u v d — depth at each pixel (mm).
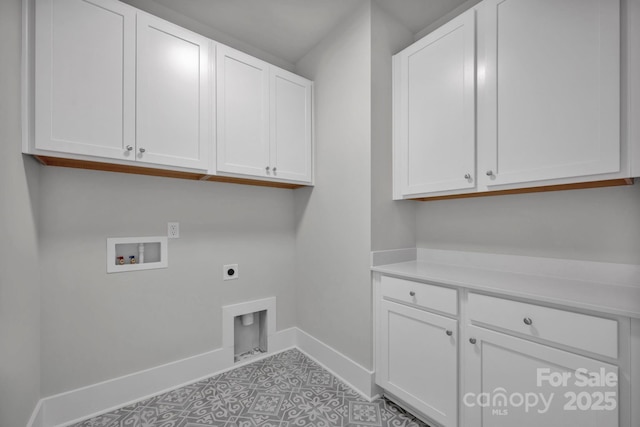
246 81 1791
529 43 1203
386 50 1758
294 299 2334
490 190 1336
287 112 1983
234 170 1723
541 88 1169
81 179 1481
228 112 1711
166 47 1498
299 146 2039
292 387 1737
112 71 1336
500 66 1293
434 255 1846
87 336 1484
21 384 1152
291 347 2291
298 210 2303
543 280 1282
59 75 1210
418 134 1636
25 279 1191
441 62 1518
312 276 2133
